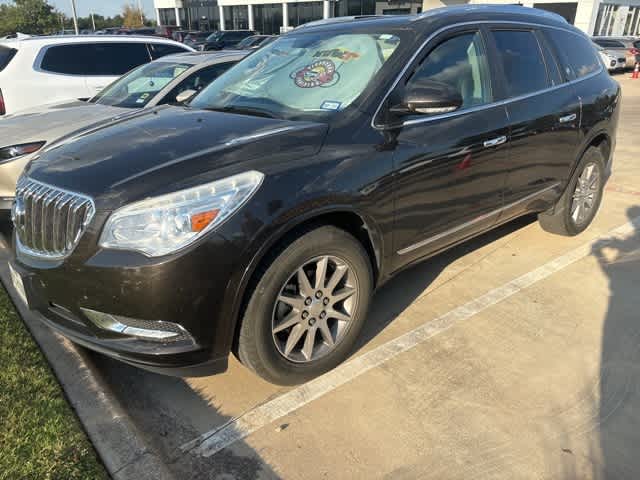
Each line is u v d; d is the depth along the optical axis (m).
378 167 2.72
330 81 3.11
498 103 3.48
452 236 3.37
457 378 2.84
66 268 2.28
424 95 2.75
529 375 2.87
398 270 3.16
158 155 2.46
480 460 2.31
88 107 5.59
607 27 29.52
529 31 3.94
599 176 4.74
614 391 2.73
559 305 3.60
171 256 2.15
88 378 2.71
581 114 4.17
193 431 2.51
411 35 3.14
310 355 2.73
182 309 2.21
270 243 2.34
